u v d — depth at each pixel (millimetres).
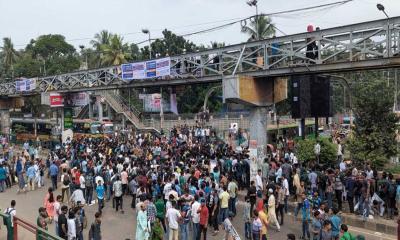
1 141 41625
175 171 20500
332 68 20484
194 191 17328
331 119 61594
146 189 19562
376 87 41531
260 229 14414
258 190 17750
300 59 22969
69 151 30547
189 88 55969
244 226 16969
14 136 50688
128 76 31844
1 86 52188
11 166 28266
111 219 19297
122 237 16812
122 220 19141
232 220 18625
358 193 17844
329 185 18078
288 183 19250
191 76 27562
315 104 25969
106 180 22250
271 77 24172
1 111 53625
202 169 20531
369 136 22578
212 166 21703
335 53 20375
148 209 15352
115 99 54875
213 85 55656
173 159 24781
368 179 17672
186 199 16141
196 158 24828
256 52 23844
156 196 17125
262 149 24359
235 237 14602
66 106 42156
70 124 42469
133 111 53594
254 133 24656
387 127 22922
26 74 81375
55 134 47594
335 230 13398
